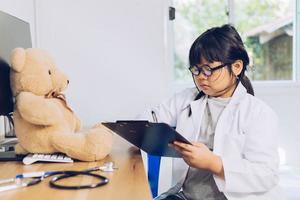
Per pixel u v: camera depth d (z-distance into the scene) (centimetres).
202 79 115
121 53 196
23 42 139
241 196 105
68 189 74
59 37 192
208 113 126
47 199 68
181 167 126
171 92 208
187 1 212
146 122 92
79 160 99
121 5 194
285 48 217
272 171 104
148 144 110
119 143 128
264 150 106
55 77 107
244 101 119
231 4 211
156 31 197
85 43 194
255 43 216
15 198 69
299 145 210
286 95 208
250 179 101
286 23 216
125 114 198
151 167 132
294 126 209
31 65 100
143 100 198
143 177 84
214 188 118
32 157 98
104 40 195
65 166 94
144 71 198
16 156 102
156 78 198
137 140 111
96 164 96
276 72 217
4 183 78
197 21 213
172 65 211
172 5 209
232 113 118
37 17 188
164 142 100
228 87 119
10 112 112
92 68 196
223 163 100
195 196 119
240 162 102
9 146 120
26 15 181
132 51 197
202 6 213
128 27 196
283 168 200
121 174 86
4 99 108
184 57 213
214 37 112
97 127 112
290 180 178
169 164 170
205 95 129
